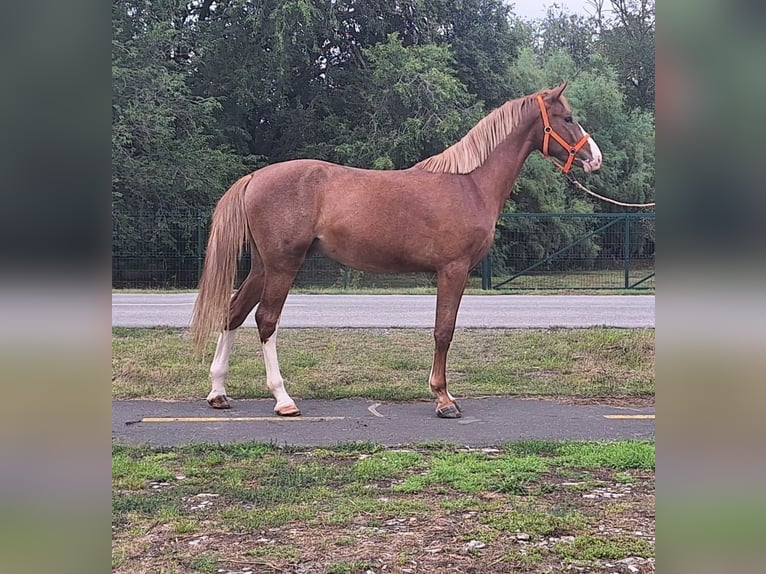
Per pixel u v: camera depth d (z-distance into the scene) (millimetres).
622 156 29875
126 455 4605
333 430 5395
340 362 8219
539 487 4039
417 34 25844
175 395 6672
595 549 3176
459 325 11094
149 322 11453
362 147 22641
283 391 5984
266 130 26578
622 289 18375
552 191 27719
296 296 16578
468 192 5945
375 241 5809
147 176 20750
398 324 11273
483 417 5883
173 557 3109
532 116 6145
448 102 23234
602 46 40531
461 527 3449
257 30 22625
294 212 5727
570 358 8516
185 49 24203
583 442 4965
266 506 3727
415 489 3955
